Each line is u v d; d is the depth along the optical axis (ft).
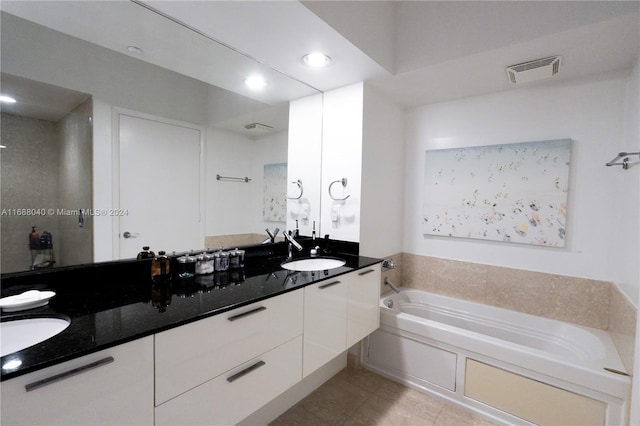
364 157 7.28
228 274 5.41
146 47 4.94
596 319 6.48
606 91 6.31
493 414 5.92
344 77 6.79
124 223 4.72
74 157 4.21
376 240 7.97
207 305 3.68
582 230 6.62
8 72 3.68
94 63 4.40
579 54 5.56
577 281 6.68
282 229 7.30
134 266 4.80
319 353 5.25
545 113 7.00
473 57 5.78
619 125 6.18
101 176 4.48
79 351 2.48
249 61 5.87
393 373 7.32
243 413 3.94
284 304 4.46
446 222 8.41
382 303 7.77
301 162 7.52
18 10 3.76
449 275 8.47
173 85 5.31
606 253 6.37
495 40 5.44
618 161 6.10
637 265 4.74
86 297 3.97
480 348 6.02
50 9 3.99
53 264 4.03
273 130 6.97
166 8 4.32
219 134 6.02
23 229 3.80
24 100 3.79
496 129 7.65
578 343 6.36
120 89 4.67
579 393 5.08
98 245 4.45
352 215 7.36
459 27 5.83
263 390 4.21
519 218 7.30
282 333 4.46
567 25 4.78
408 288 9.13
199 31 4.90
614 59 5.72
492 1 5.47
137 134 4.88
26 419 2.27
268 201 6.95
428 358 6.75
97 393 2.63
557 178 6.81
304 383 6.64
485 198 7.79
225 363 3.68
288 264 6.63
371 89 7.40
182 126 5.45
